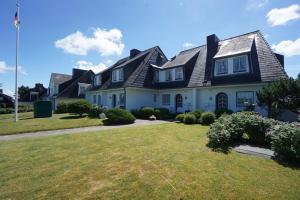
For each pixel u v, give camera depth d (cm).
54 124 1473
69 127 1380
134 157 657
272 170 551
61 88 3788
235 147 775
